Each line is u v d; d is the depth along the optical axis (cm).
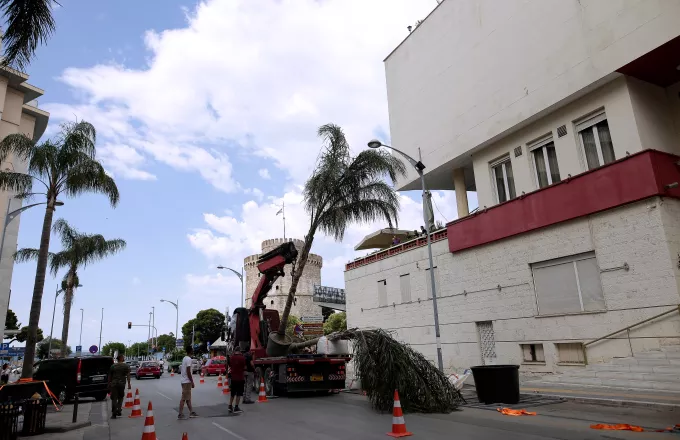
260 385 1553
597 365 1357
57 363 1906
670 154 1374
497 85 1884
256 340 1811
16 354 4541
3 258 3606
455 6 2162
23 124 4144
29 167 1831
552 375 1467
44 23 955
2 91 3644
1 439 936
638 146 1397
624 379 1244
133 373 4303
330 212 1997
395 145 2545
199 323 8362
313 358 1543
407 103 2478
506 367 1159
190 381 1227
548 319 1600
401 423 855
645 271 1327
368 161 2030
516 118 1778
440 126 2217
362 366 1223
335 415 1127
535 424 887
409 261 2322
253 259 7044
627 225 1383
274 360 1584
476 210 2006
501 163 1952
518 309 1717
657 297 1291
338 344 1600
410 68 2478
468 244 1948
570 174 1605
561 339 1546
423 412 1111
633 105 1428
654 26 1322
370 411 1177
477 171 2034
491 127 1898
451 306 2031
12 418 962
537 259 1658
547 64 1656
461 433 837
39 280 1753
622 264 1385
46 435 1062
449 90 2170
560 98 1598
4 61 976
